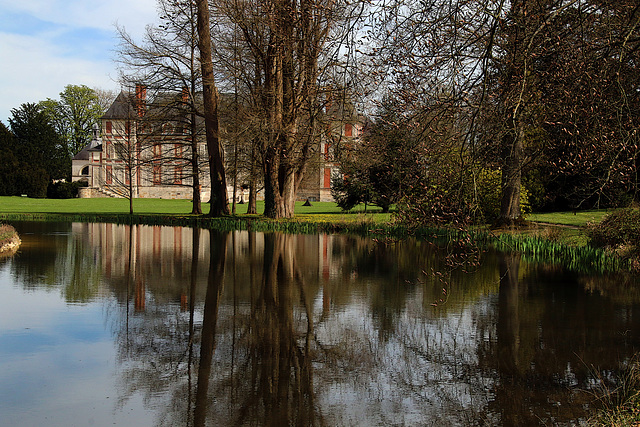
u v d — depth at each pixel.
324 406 5.08
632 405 4.96
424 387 5.54
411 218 6.18
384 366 6.12
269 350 6.63
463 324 7.79
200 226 25.69
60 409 4.93
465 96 5.46
